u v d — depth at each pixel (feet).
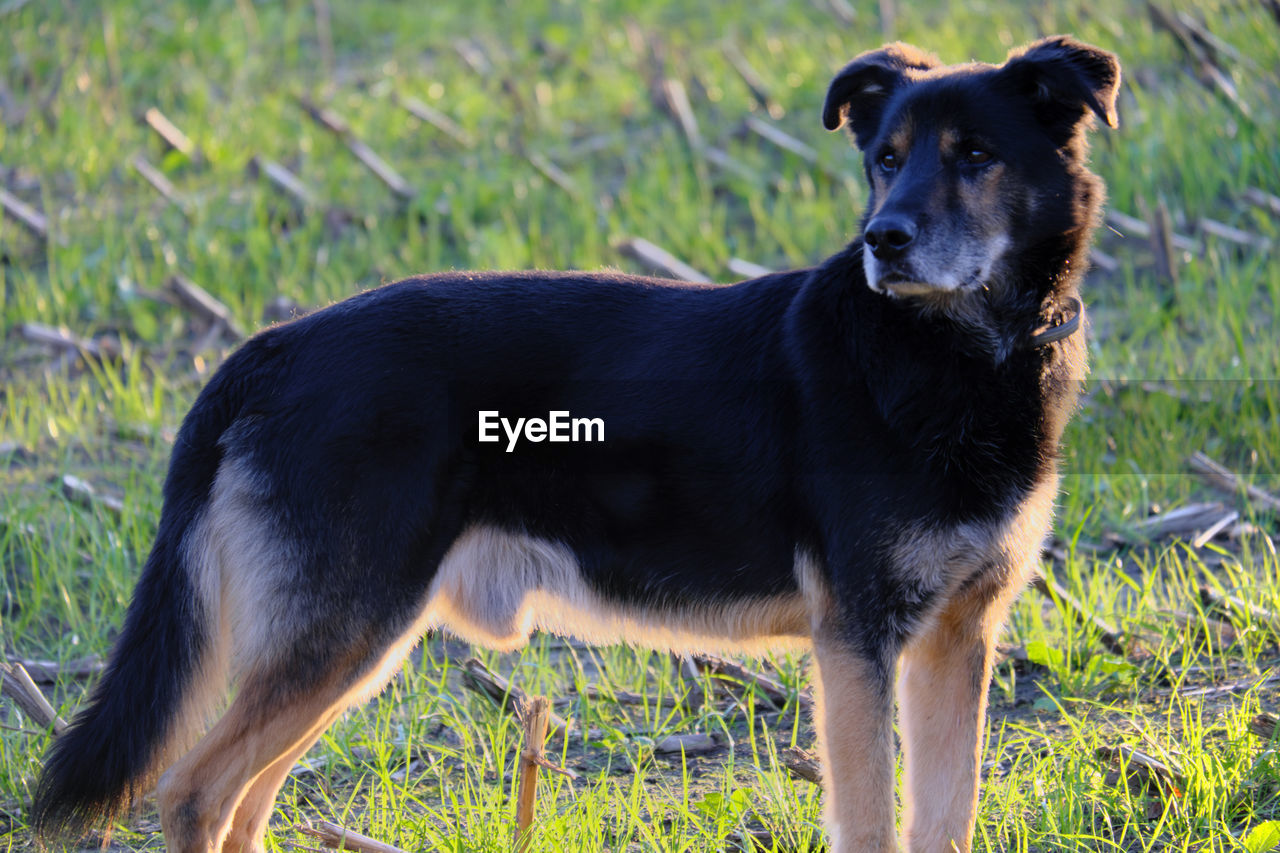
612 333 16.24
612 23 59.98
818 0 59.62
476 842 15.70
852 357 15.14
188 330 35.81
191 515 15.74
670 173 43.09
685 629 16.42
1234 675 19.75
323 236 40.42
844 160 43.11
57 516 25.44
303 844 16.52
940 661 15.66
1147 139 39.83
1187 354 31.22
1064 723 18.94
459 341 15.98
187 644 15.48
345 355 15.75
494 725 19.08
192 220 41.19
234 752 14.87
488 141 46.42
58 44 53.01
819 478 15.08
